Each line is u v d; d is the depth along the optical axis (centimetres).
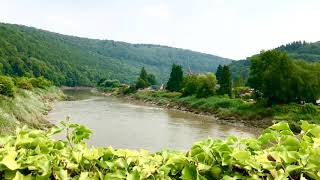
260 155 294
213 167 286
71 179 274
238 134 4081
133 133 3547
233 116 5806
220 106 6481
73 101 7569
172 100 8256
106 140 3103
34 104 4828
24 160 271
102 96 10594
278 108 5494
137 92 10919
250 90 9625
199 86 8050
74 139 317
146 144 3055
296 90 5894
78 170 281
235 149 296
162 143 3142
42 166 263
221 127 4672
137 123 4319
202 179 278
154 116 5356
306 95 5941
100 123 4084
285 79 5841
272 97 5903
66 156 288
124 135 3400
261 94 6656
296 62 6612
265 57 6450
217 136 3781
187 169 283
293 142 310
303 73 5994
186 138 3472
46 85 8762
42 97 6988
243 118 5625
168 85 10300
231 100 6600
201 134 3834
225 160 287
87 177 274
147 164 291
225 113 5994
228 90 7925
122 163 288
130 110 6053
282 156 292
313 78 6016
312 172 283
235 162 291
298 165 287
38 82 8044
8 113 3175
